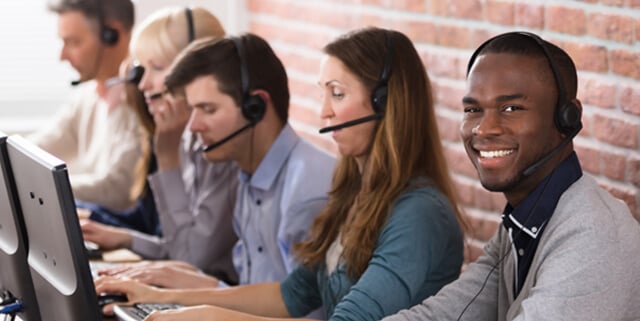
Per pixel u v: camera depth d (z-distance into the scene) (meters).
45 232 2.06
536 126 1.89
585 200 1.87
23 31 4.88
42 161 1.96
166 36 3.33
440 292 2.17
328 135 3.91
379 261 2.29
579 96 2.69
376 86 2.39
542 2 2.79
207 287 2.82
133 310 2.52
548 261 1.85
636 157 2.54
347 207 2.54
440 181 2.44
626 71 2.55
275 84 2.84
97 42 4.00
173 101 3.30
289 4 4.12
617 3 2.56
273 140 2.86
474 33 3.08
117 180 3.79
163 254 3.37
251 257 2.93
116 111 3.85
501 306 2.08
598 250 1.81
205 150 2.88
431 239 2.30
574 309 1.79
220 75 2.81
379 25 3.53
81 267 1.97
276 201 2.84
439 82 3.25
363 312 2.22
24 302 2.29
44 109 4.93
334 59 2.42
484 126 1.90
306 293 2.62
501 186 1.92
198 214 3.27
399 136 2.38
